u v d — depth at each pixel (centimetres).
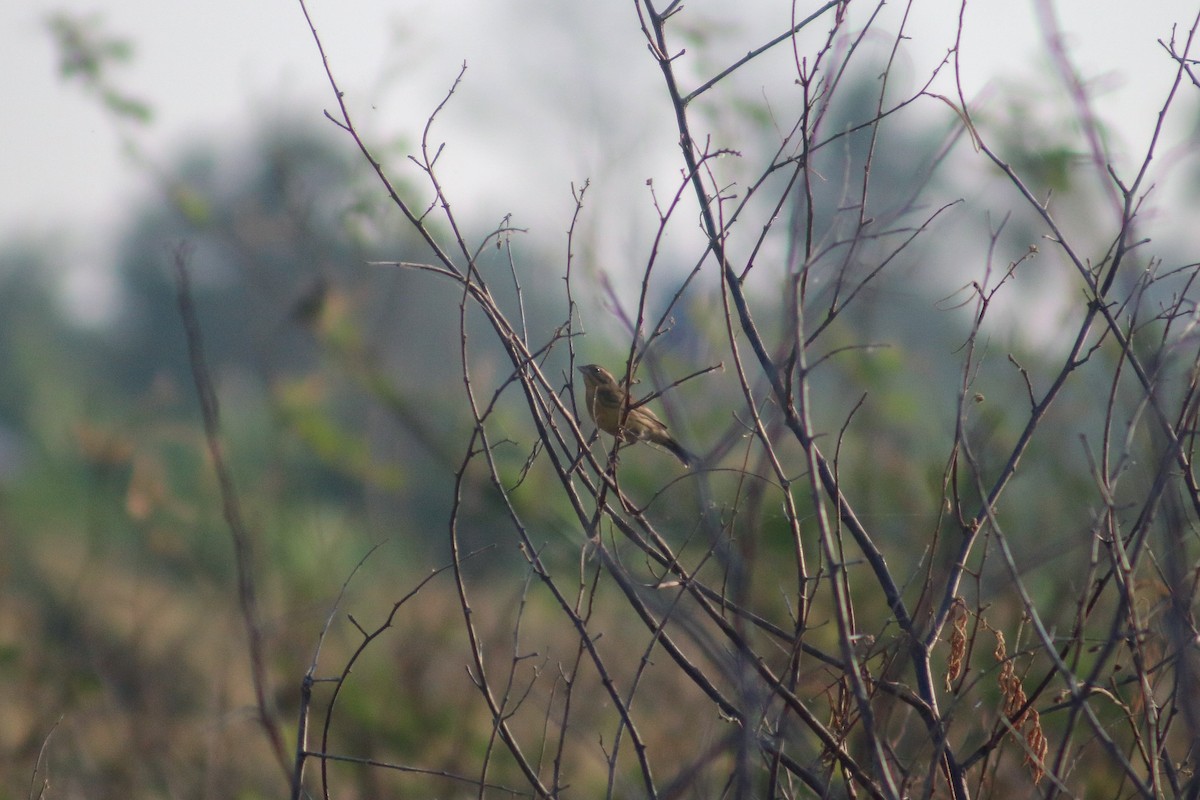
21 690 1244
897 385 1144
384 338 1206
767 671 683
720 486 1002
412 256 1200
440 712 1206
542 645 1295
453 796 1123
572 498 719
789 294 735
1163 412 647
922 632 732
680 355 1074
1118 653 737
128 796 1098
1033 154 959
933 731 638
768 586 1051
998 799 808
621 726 666
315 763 1223
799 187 717
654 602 782
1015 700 712
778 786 723
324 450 1234
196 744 1182
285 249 1234
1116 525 691
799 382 595
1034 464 1025
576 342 966
